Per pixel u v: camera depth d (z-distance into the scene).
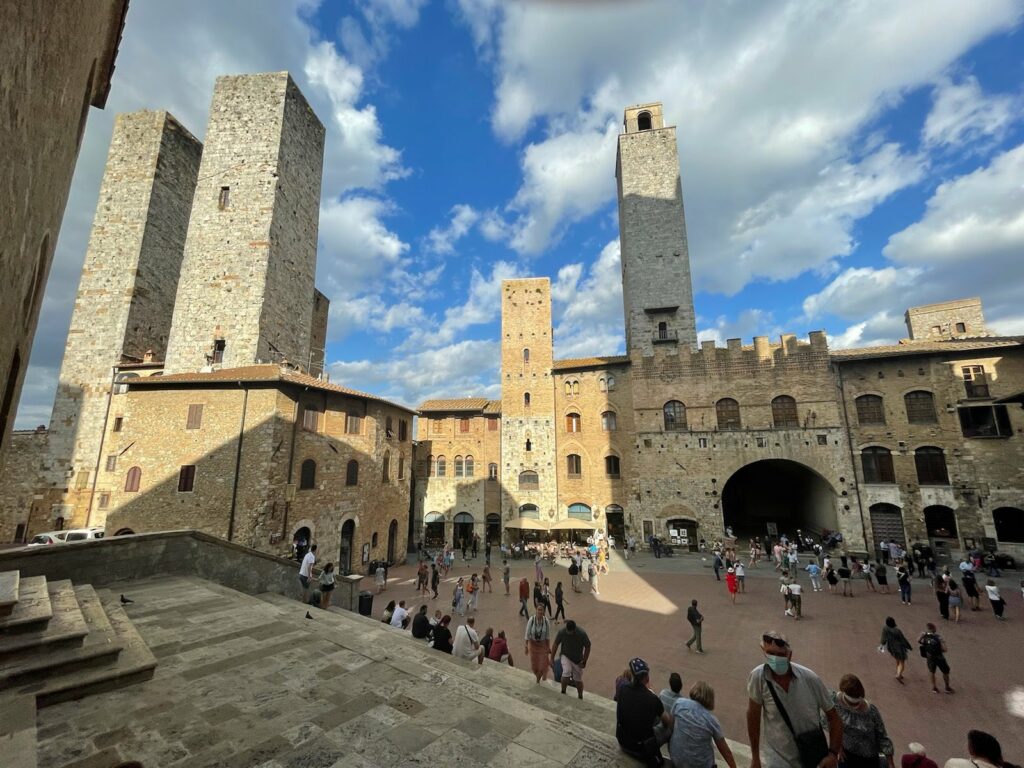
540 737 6.46
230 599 12.55
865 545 33.88
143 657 8.08
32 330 6.40
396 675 8.34
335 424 31.11
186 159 43.88
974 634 18.02
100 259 38.69
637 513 40.19
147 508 25.72
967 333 43.50
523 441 44.94
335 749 5.92
